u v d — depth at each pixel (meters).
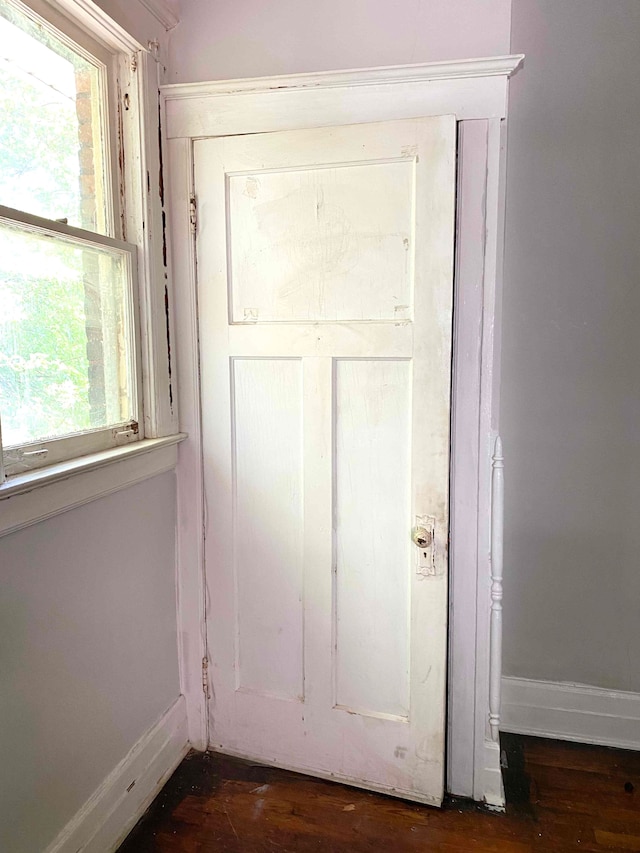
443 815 1.61
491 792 1.66
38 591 1.21
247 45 1.65
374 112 1.53
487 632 1.63
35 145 1.27
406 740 1.66
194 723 1.87
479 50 1.51
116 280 1.54
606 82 1.72
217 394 1.73
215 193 1.65
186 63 1.69
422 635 1.61
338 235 1.57
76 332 1.39
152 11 1.57
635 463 1.83
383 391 1.58
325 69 1.61
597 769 1.80
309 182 1.58
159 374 1.66
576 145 1.76
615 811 1.62
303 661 1.74
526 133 1.79
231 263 1.67
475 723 1.66
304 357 1.63
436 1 1.52
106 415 1.51
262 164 1.60
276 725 1.79
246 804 1.65
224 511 1.77
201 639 1.83
